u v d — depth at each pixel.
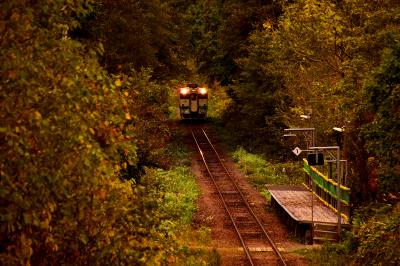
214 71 146.00
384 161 40.88
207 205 78.31
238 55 133.25
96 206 22.34
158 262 24.11
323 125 76.19
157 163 59.47
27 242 18.80
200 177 95.19
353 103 56.31
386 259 37.94
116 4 80.69
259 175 95.25
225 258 54.84
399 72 38.94
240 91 113.69
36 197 18.88
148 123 55.38
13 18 19.22
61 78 19.78
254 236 64.75
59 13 21.92
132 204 24.67
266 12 120.56
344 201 62.19
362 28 59.78
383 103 39.16
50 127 18.89
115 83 23.25
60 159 19.62
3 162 18.25
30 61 18.80
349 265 46.34
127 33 81.25
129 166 48.38
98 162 20.80
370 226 41.19
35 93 18.89
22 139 18.05
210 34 155.12
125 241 23.23
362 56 58.16
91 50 21.88
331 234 61.09
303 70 79.50
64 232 21.39
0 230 18.97
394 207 43.06
